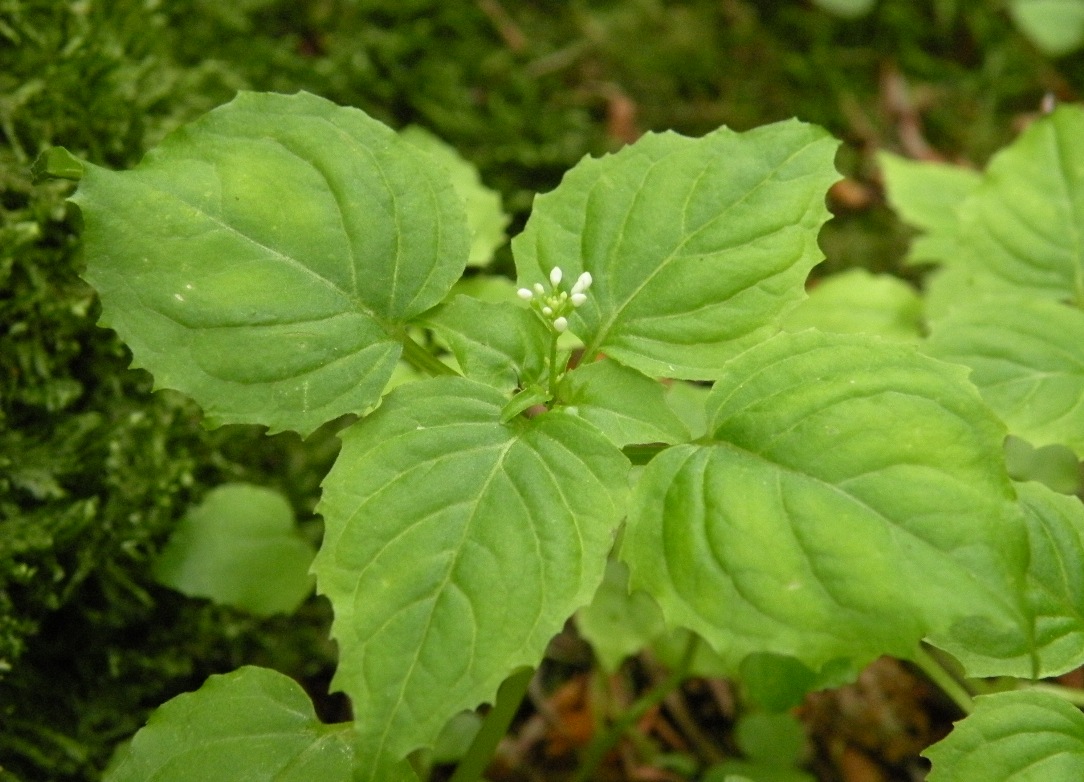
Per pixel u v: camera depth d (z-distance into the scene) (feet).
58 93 0.72
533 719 0.87
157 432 0.73
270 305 0.53
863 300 0.95
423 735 0.46
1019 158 0.79
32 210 0.69
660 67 1.22
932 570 0.46
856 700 0.89
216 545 0.72
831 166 0.58
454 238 0.57
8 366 0.67
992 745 0.55
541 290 0.56
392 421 0.52
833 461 0.49
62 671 0.70
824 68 1.26
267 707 0.57
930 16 1.30
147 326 0.52
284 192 0.55
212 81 0.91
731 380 0.53
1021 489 0.60
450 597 0.48
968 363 0.70
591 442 0.52
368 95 1.05
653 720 0.88
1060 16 1.25
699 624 0.47
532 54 1.16
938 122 1.26
